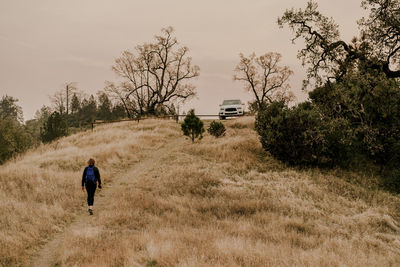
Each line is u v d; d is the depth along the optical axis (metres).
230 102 31.84
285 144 15.95
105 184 13.12
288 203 11.06
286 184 13.34
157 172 14.59
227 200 11.26
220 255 6.11
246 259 5.98
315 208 10.91
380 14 13.11
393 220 10.25
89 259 6.26
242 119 27.69
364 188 13.82
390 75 13.21
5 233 7.66
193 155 17.67
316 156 15.67
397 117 15.25
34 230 7.98
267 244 7.14
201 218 9.51
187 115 20.39
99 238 7.48
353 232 8.98
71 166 14.72
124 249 6.55
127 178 14.01
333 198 12.17
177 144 21.28
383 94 13.47
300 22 14.16
